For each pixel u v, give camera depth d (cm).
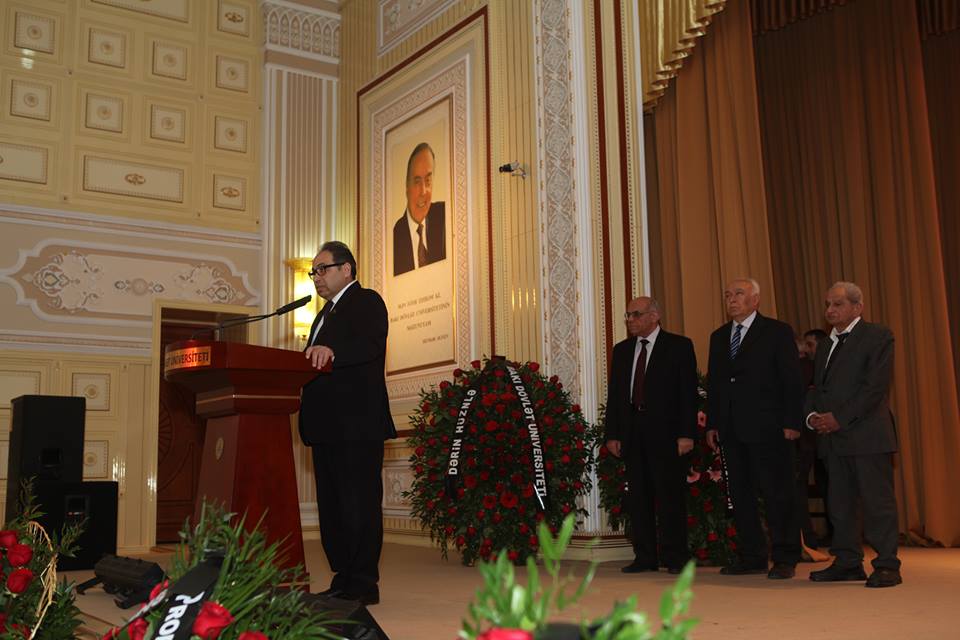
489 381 590
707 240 695
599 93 653
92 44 862
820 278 744
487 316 716
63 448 650
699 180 700
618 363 528
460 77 777
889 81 708
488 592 101
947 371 659
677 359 505
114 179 855
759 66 804
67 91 845
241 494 347
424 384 791
